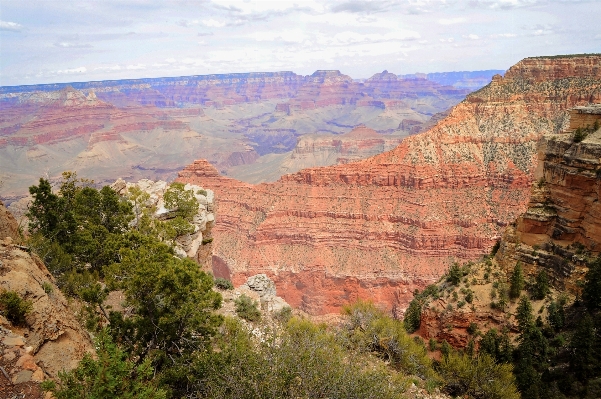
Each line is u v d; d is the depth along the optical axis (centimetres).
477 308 3888
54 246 2800
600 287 3256
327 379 1850
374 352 3011
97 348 1520
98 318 2061
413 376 2864
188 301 1997
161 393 1501
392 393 2031
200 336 2166
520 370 3148
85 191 3444
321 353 2086
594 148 3584
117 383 1395
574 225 3759
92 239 3077
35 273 1922
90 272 3048
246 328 2681
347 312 3672
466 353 3609
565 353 3184
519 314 3566
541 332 3397
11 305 1543
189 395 1853
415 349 3155
